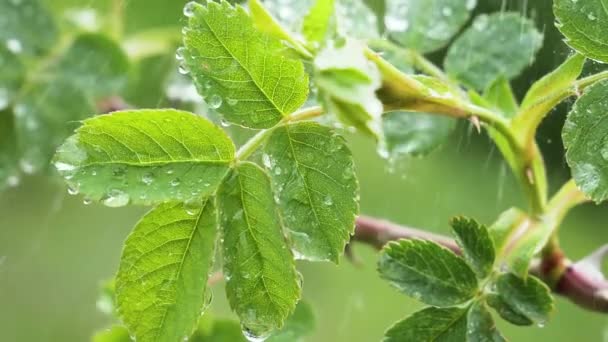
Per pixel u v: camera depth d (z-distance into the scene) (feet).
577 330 1.84
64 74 1.18
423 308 0.87
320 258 0.81
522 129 0.89
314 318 1.01
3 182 1.18
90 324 1.97
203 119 0.81
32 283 1.83
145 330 0.82
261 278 0.82
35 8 1.19
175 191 0.81
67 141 0.80
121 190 0.80
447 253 0.87
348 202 0.81
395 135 1.03
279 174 0.82
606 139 0.81
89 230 1.75
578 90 0.86
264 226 0.82
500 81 0.96
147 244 0.82
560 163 0.97
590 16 0.82
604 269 1.11
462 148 1.15
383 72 0.80
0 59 1.17
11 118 1.18
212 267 0.82
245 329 0.82
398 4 1.06
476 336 0.87
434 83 0.85
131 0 1.22
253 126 0.81
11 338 1.92
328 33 0.79
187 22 0.80
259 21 0.79
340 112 0.73
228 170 0.82
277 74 0.81
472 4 1.06
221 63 0.80
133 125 0.80
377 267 0.87
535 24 1.09
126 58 1.18
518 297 0.87
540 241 0.88
